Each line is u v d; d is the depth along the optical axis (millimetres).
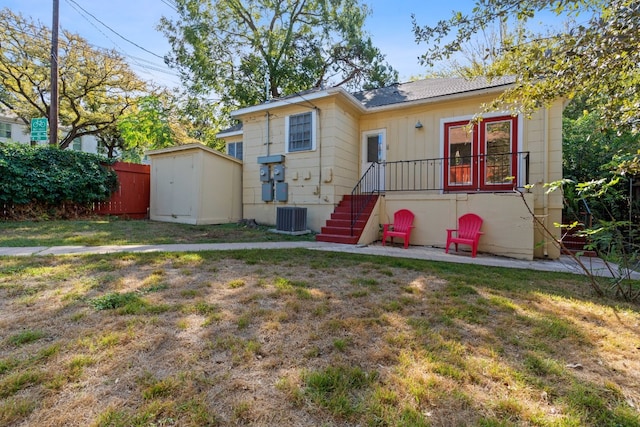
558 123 6523
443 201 6723
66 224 7770
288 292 3160
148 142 16359
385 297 3133
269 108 8992
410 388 1664
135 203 10609
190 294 3016
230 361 1896
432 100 7703
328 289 3344
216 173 9242
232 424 1394
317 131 8305
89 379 1675
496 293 3348
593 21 2809
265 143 9305
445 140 7832
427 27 3961
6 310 2539
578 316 2746
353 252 5629
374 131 8875
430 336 2279
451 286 3547
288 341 2168
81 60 15188
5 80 14719
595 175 7852
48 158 8586
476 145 7414
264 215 9297
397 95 9195
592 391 1693
